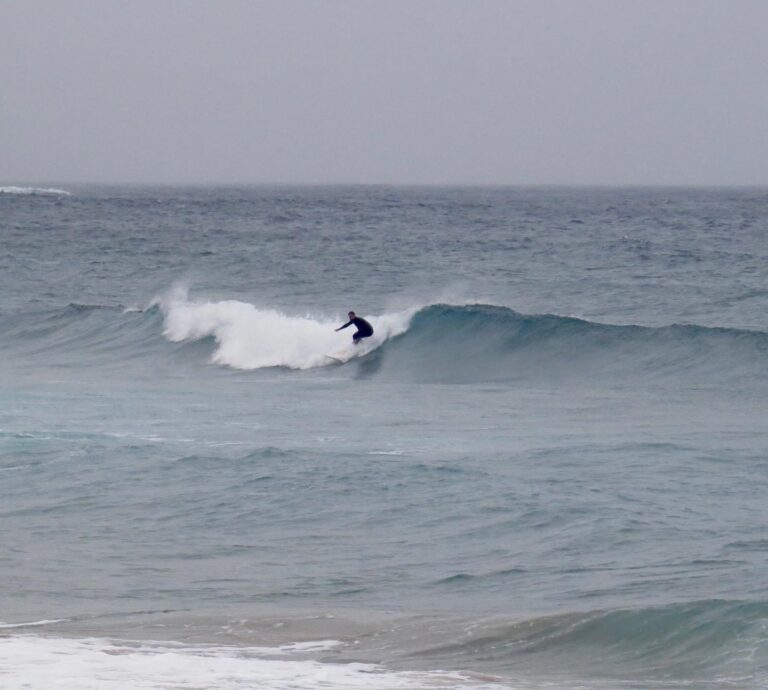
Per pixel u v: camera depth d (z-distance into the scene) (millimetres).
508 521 47969
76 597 39156
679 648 31203
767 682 28625
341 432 71375
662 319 129500
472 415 80000
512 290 159500
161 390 92375
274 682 28312
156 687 27531
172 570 42688
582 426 74625
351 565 43000
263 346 110938
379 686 28172
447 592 39438
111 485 55844
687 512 48562
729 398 87875
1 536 47750
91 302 151625
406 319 112312
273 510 50875
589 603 37188
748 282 164125
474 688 28172
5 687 27328
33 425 72875
